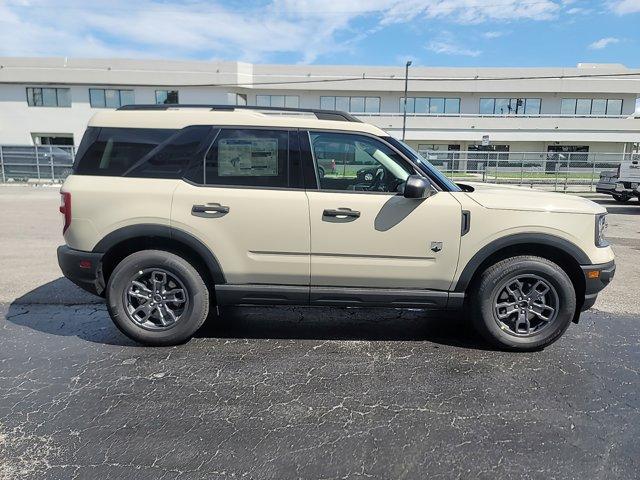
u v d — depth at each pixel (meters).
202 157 3.71
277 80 38.19
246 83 37.31
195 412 2.94
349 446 2.61
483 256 3.68
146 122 3.76
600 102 39.34
